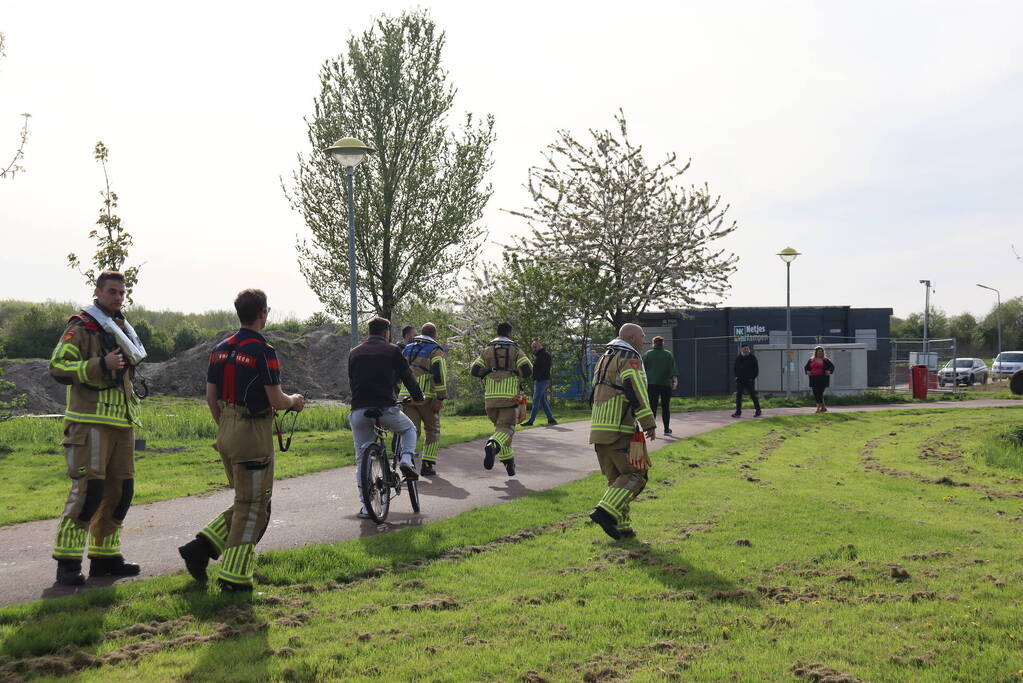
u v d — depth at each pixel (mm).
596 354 26781
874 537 6965
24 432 15914
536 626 4719
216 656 4199
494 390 10477
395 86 26797
